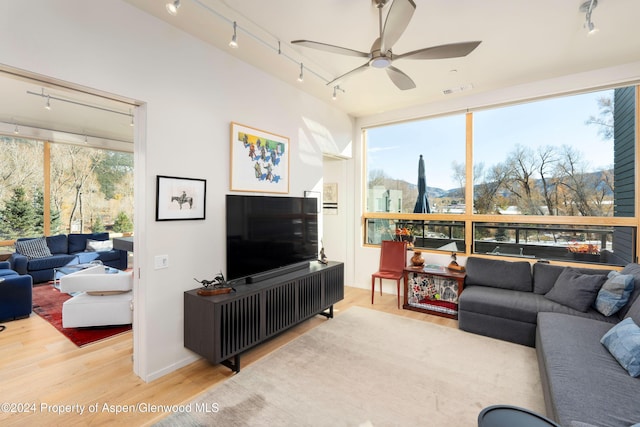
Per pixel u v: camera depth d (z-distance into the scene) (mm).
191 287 2625
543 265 3383
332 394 2152
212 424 1849
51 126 5535
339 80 2648
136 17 2217
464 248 4242
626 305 2580
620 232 3305
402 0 1592
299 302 3160
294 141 3785
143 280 2318
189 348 2506
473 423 1865
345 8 2240
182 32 2527
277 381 2318
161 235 2402
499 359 2670
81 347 2865
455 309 3809
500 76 3457
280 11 2281
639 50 2869
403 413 1955
